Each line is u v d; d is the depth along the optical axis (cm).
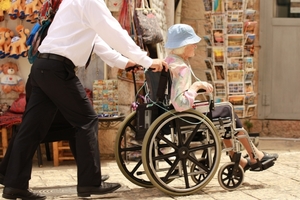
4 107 998
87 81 1002
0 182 670
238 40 1093
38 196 626
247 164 731
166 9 1120
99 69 997
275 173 805
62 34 607
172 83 654
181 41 662
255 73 1221
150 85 671
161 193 683
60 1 661
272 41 1219
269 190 689
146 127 676
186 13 1204
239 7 1081
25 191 618
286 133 1222
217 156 680
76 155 676
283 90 1223
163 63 634
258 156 727
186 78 652
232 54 1098
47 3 662
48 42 610
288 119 1224
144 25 926
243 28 1094
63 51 602
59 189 737
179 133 663
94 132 626
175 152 664
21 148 615
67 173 874
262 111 1227
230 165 688
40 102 622
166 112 653
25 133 619
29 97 661
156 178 654
